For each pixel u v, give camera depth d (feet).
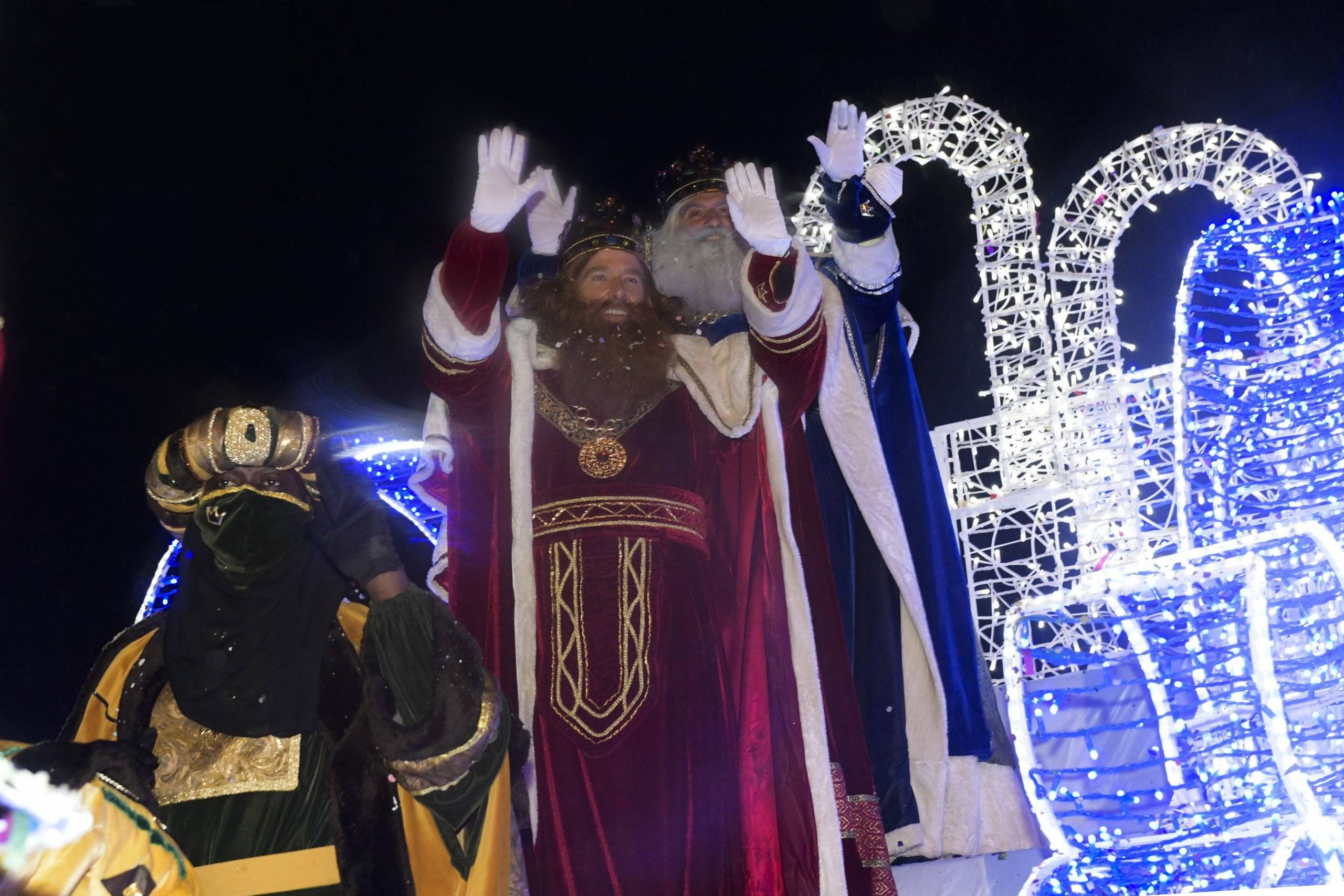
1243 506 12.41
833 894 11.07
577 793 11.18
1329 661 10.82
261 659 8.92
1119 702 13.65
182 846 8.63
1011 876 13.06
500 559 12.05
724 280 14.05
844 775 11.89
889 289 13.93
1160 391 14.82
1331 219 12.59
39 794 6.45
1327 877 9.71
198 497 9.12
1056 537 15.03
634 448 12.26
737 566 12.35
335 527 9.11
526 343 12.53
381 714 8.81
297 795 8.84
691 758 11.34
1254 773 10.82
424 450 12.79
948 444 17.29
